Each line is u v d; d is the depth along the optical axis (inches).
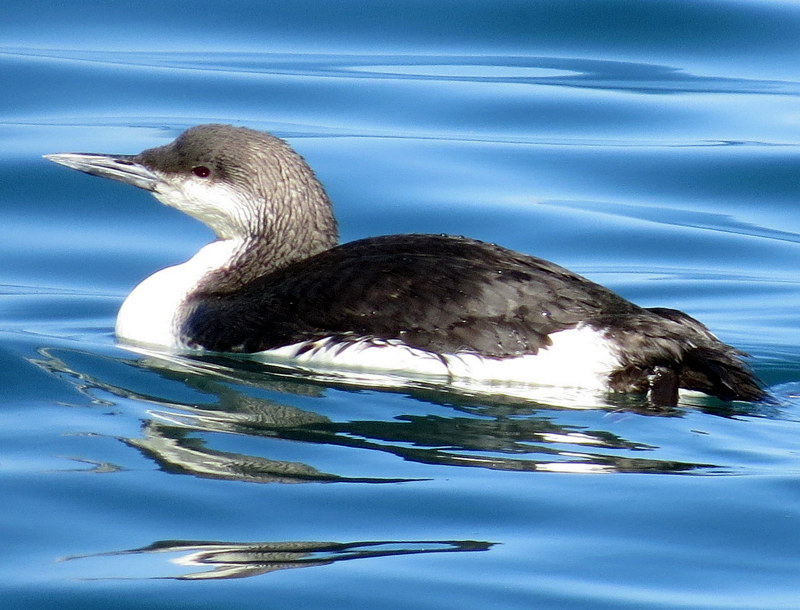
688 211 709.9
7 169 711.1
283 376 459.5
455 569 331.0
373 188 709.9
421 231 674.2
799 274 649.0
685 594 323.0
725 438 412.8
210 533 346.9
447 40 895.7
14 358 473.4
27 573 326.3
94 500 362.0
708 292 623.2
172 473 379.2
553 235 677.9
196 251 665.0
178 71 836.6
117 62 845.8
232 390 446.6
